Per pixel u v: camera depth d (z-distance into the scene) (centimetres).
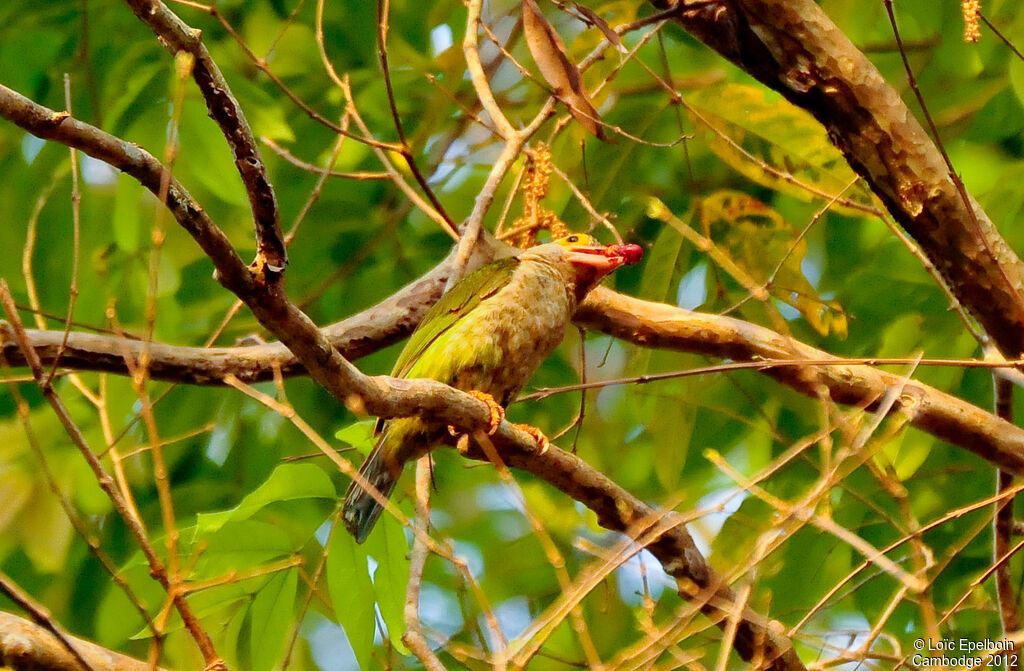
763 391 1142
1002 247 757
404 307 969
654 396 1075
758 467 1181
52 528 1138
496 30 1205
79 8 1212
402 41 1237
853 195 1012
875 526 1051
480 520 1445
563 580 626
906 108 748
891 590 1030
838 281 1212
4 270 1173
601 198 1106
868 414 918
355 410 651
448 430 803
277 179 1285
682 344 959
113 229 1128
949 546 1047
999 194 1069
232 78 1074
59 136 529
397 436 797
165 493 580
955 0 1127
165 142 1037
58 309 1172
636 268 1227
